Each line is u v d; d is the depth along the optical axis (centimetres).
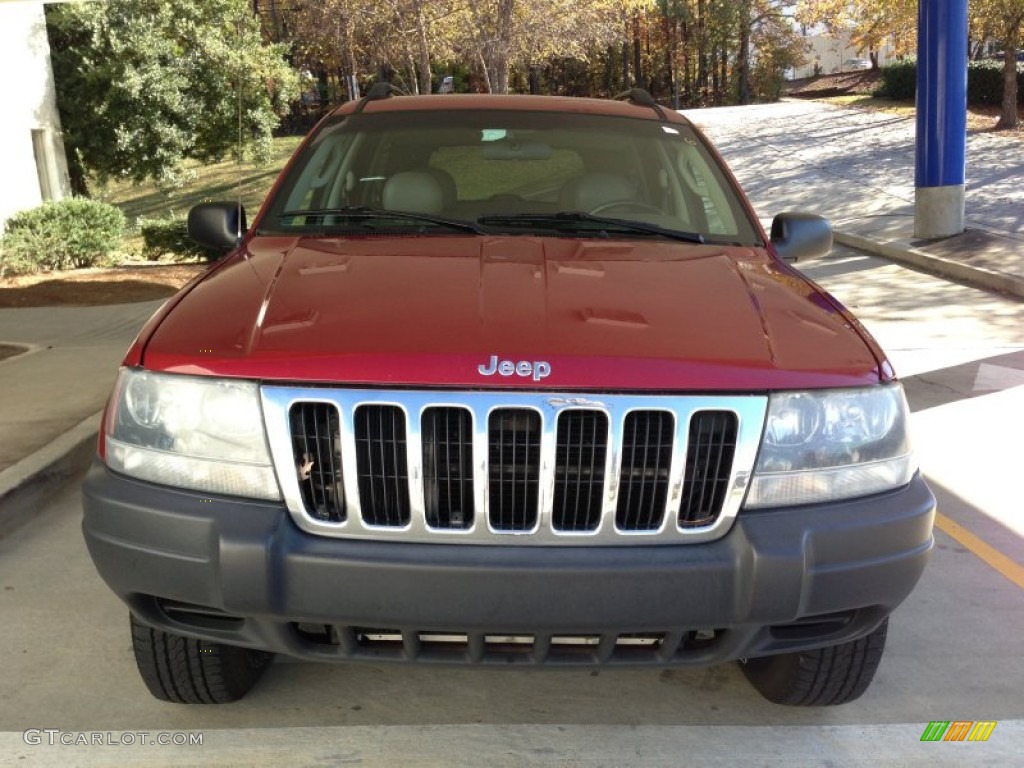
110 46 1973
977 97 2817
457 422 239
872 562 249
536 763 283
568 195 388
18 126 1562
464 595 236
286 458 242
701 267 314
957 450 571
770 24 4828
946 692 324
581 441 239
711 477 245
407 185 384
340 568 236
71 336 895
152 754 282
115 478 258
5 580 399
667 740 295
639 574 237
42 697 312
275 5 3212
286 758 282
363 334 252
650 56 5572
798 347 263
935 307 980
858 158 2094
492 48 2073
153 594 250
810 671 289
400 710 308
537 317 261
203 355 253
